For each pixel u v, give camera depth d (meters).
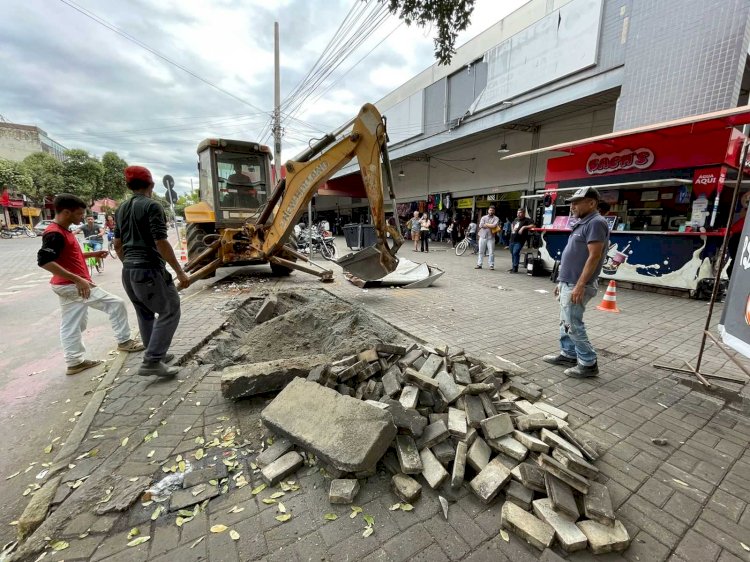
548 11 11.38
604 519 1.78
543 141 14.27
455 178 19.86
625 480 2.15
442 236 21.09
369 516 1.88
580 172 8.84
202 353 4.13
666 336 4.77
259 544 1.72
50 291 7.82
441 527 1.82
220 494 2.03
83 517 1.85
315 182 6.09
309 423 2.35
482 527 1.83
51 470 2.21
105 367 3.88
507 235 16.80
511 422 2.38
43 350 4.49
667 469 2.24
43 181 35.25
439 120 16.62
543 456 2.03
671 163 7.23
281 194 7.17
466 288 7.95
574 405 2.98
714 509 1.95
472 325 5.16
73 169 39.69
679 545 1.74
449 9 4.46
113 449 2.38
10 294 7.55
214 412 2.83
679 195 7.21
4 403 3.20
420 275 8.57
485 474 2.07
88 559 1.64
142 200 3.21
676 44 7.50
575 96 10.59
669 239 7.23
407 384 2.77
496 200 17.61
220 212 8.17
